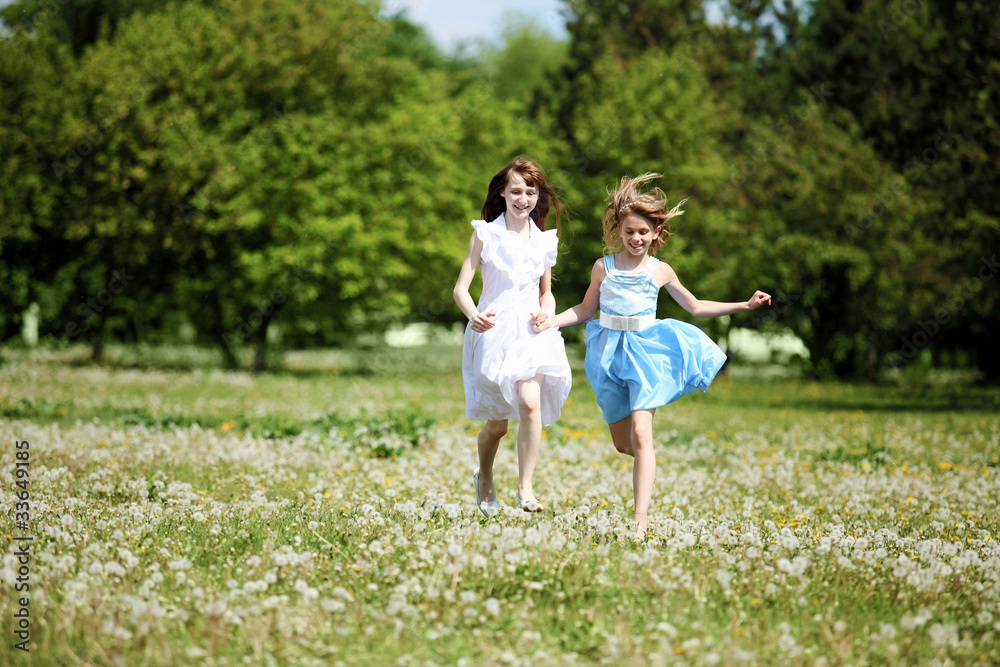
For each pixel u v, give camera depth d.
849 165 27.00
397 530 4.49
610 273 5.36
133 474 6.85
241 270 26.39
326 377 25.05
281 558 3.83
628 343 5.28
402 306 28.23
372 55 29.00
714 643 3.16
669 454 9.67
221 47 25.50
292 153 24.67
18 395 14.41
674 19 35.44
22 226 24.36
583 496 6.40
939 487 7.38
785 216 28.41
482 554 3.93
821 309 29.36
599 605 3.48
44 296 27.86
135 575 3.76
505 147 30.25
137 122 24.05
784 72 34.84
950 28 20.52
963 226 19.77
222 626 3.15
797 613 3.55
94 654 3.00
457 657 3.08
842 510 6.23
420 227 26.80
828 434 12.47
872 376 30.19
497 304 5.20
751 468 8.57
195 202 24.08
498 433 5.39
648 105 28.11
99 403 14.02
